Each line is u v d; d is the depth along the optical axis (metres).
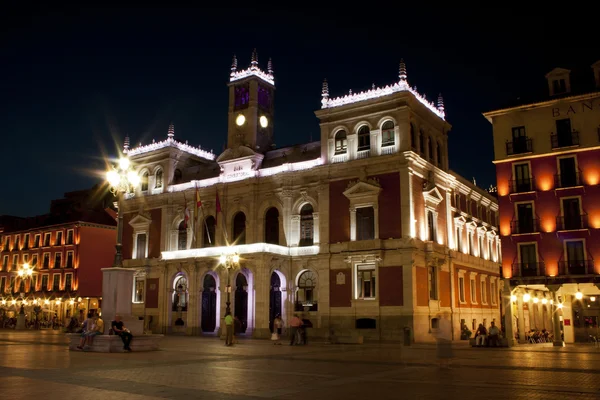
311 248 50.72
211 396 14.00
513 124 44.31
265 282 49.06
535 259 41.94
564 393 14.72
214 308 56.03
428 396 14.11
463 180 59.09
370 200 47.66
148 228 63.59
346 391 15.02
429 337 46.06
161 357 25.61
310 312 50.03
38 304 80.56
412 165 47.16
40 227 84.31
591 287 42.75
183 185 61.88
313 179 51.88
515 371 20.58
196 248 57.03
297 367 21.88
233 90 60.94
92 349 28.16
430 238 50.25
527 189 43.06
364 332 45.91
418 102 49.59
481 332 38.28
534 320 56.19
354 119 50.25
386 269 46.12
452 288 51.97
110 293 29.34
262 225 54.62
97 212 83.50
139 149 66.62
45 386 15.56
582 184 41.03
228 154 58.16
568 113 42.31
